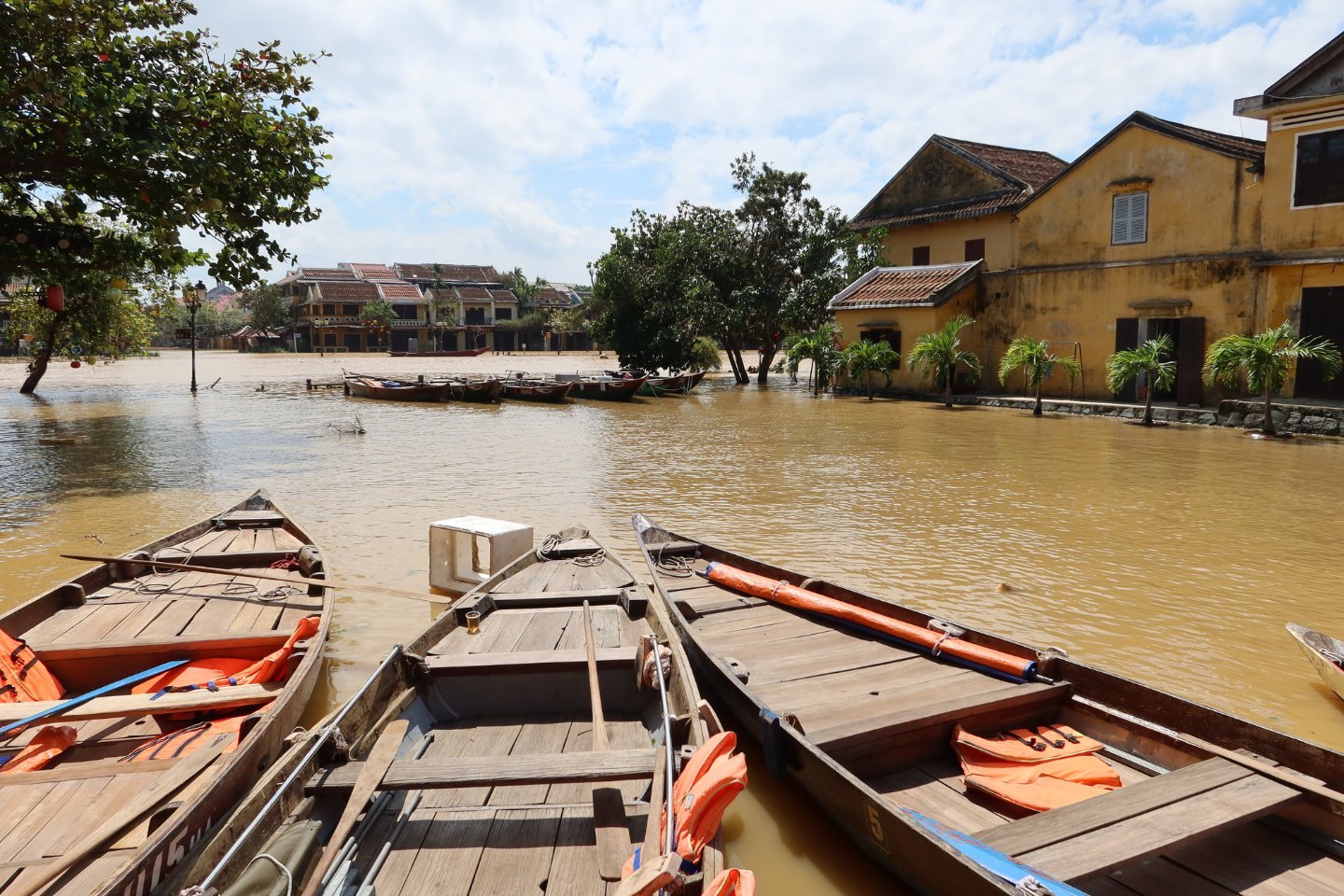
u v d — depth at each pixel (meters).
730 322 33.75
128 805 3.64
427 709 5.09
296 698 4.86
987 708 4.80
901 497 12.22
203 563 7.66
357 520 10.86
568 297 90.12
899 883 4.00
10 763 4.48
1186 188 20.81
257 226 12.75
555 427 21.66
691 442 18.23
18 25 10.29
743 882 3.14
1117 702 4.83
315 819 3.75
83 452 16.91
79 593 6.50
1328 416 17.61
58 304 13.23
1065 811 3.76
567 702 5.27
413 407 27.39
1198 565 8.75
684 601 6.54
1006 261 26.84
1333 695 5.79
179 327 90.25
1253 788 3.92
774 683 5.32
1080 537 9.89
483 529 7.88
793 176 34.19
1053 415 22.47
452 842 3.71
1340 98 17.73
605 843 3.59
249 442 18.42
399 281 84.88
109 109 11.02
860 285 29.17
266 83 12.68
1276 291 19.31
